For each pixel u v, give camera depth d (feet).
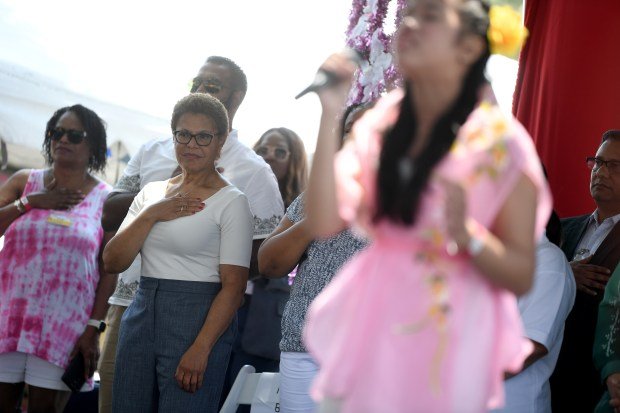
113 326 28.53
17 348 31.60
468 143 11.31
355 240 21.59
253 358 32.19
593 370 24.44
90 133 34.04
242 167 29.53
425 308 11.16
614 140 26.81
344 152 12.08
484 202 11.16
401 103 11.96
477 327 11.18
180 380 23.67
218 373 24.45
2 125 36.76
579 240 27.68
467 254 11.34
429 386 11.01
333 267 21.66
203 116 25.04
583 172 31.73
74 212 33.22
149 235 24.54
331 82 11.88
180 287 24.27
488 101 11.76
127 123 38.75
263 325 32.12
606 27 31.68
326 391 11.46
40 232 32.45
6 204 34.12
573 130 31.91
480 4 11.91
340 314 11.79
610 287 21.93
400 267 11.35
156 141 30.40
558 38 32.32
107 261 24.58
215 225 24.53
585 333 24.61
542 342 19.65
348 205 11.77
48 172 34.60
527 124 33.27
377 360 11.20
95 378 37.91
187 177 25.29
